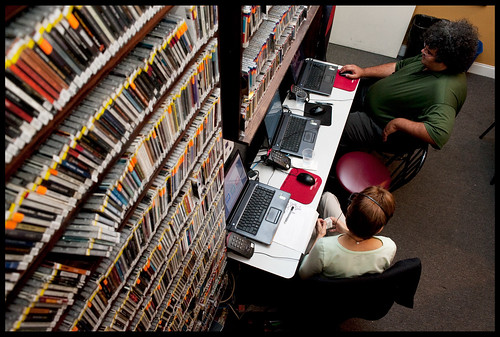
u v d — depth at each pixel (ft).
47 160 2.36
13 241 2.23
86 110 2.62
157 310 4.82
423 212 10.11
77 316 2.95
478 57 14.08
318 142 8.55
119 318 3.78
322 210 8.04
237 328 7.56
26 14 2.07
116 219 3.18
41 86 2.15
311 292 6.48
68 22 2.22
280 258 6.63
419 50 13.75
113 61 2.78
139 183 3.48
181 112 4.02
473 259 9.23
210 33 4.25
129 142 3.22
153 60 3.19
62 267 2.70
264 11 6.12
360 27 14.47
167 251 4.50
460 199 10.44
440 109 7.98
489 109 13.04
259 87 6.86
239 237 6.77
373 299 5.85
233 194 6.88
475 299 8.54
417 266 5.33
